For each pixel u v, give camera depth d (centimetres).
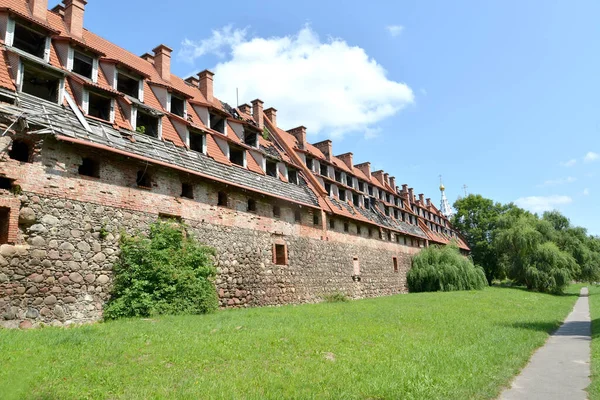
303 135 3569
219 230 2086
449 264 4112
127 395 715
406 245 4425
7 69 1469
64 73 1611
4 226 1320
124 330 1189
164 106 2069
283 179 2748
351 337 1221
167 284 1661
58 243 1428
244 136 2572
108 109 1786
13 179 1345
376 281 3581
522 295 3588
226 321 1418
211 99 2683
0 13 1547
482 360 1007
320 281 2811
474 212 6812
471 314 1995
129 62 2202
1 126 1344
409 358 1008
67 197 1482
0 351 900
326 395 742
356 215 3491
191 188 2000
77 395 704
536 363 1083
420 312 1948
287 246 2566
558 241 5069
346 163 4091
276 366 914
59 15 2003
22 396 688
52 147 1466
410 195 5725
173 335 1130
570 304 3322
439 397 739
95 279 1518
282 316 1622
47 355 891
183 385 766
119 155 1648
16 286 1302
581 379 911
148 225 1748
